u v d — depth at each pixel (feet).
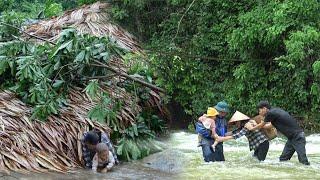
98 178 23.89
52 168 24.49
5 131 25.16
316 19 36.88
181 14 42.93
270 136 28.55
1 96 28.32
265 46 38.32
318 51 36.86
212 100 39.75
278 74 38.27
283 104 38.32
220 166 27.09
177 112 40.78
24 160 24.07
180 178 24.52
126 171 25.77
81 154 26.22
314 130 37.50
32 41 34.73
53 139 26.08
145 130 31.30
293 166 27.02
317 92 36.40
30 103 28.35
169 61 39.70
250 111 38.83
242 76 38.63
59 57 29.84
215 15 42.06
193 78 40.27
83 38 30.66
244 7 40.88
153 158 29.14
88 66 31.32
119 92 32.99
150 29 44.57
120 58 36.58
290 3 36.47
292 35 35.19
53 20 43.11
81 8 45.93
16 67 29.66
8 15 34.19
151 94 36.11
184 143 33.91
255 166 27.07
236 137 28.04
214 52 41.34
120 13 43.88
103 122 28.71
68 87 30.99
